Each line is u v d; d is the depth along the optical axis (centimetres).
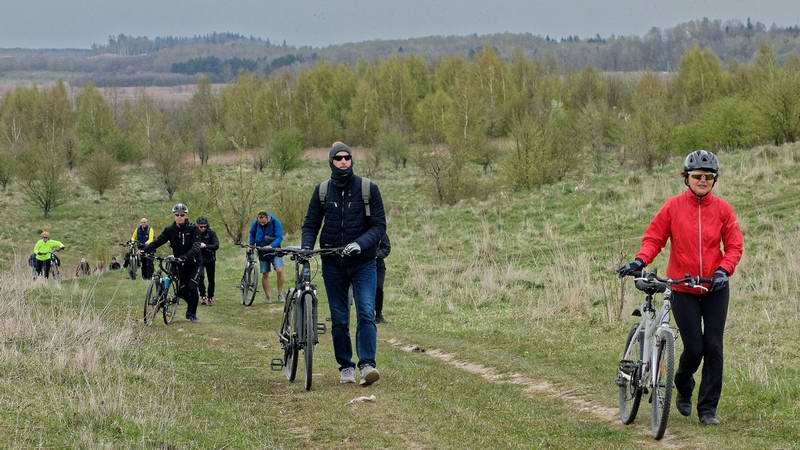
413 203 4669
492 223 2844
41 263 2755
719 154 3612
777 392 850
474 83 9600
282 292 1977
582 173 4366
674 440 744
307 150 8856
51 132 8838
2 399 801
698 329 762
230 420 816
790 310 1312
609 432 777
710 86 9131
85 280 2675
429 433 776
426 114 7775
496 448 729
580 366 1093
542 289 1783
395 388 966
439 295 1816
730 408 827
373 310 957
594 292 1593
